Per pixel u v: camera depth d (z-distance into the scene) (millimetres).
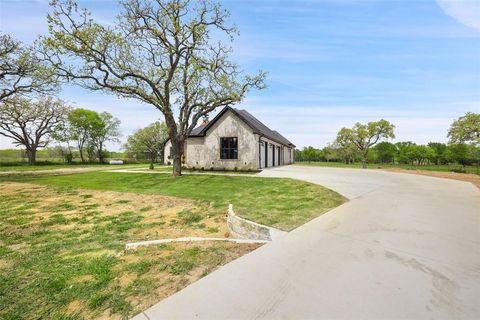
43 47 12492
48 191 12133
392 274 2943
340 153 44812
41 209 8648
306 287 2715
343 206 6648
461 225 4812
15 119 33281
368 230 4617
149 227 6578
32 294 3029
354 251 3670
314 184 10258
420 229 4594
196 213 7789
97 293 2848
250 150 17922
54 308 2682
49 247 5078
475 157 24531
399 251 3621
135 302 2607
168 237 5824
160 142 48969
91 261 3936
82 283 3158
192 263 3488
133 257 3855
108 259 3930
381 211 5988
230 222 6238
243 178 13438
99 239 5617
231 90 15492
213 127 19094
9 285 3314
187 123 15984
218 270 3217
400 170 20203
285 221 5422
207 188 11445
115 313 2453
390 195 8039
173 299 2596
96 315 2473
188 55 15117
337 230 4691
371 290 2609
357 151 41656
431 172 18062
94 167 30453
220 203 8641
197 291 2721
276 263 3354
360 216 5609
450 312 2219
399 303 2367
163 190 11547
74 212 8219
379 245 3873
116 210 8445
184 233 6145
